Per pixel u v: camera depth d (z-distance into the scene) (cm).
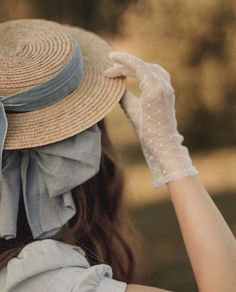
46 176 133
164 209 596
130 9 659
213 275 126
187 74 671
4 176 133
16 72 138
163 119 140
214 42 663
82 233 147
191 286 477
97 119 138
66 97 140
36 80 137
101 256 158
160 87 140
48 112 137
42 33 149
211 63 668
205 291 126
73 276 124
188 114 688
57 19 643
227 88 674
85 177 133
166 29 658
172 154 139
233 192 619
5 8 616
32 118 136
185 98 683
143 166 657
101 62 154
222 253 127
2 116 132
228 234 130
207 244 128
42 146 133
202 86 677
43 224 133
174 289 474
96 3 658
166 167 138
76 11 655
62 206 134
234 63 666
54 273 125
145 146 141
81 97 142
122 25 661
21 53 143
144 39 659
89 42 159
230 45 662
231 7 654
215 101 682
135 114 143
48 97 137
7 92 137
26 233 137
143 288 125
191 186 136
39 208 133
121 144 673
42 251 126
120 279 166
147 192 621
